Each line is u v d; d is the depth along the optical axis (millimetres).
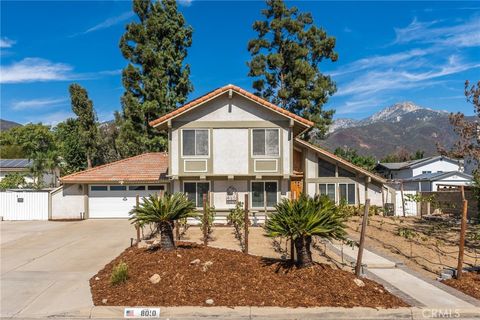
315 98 35594
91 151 39344
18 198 23422
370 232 16078
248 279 8125
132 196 23438
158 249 10430
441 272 9578
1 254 13039
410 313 7078
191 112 18922
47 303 7891
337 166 23156
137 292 7906
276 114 18875
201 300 7445
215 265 8773
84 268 10852
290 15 36625
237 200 19281
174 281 8156
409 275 9555
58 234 17438
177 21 34906
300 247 8523
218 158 18812
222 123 18844
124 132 33812
